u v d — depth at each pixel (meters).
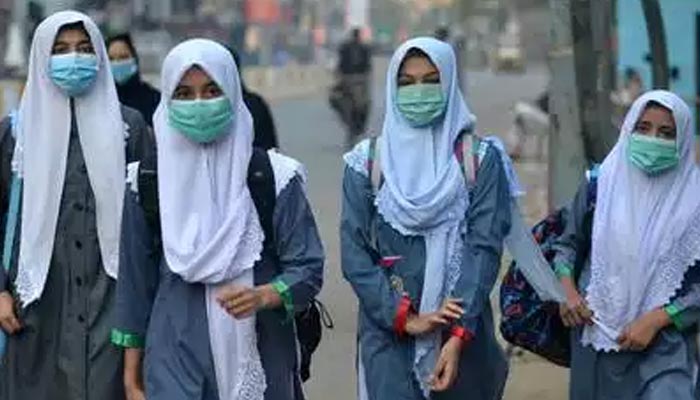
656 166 11.07
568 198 18.89
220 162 10.04
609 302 11.25
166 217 9.95
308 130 59.09
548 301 11.56
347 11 130.25
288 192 10.17
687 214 11.16
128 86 16.95
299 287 10.07
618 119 25.84
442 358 10.65
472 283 10.66
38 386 11.04
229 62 10.00
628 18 40.03
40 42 10.87
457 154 10.80
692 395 11.16
